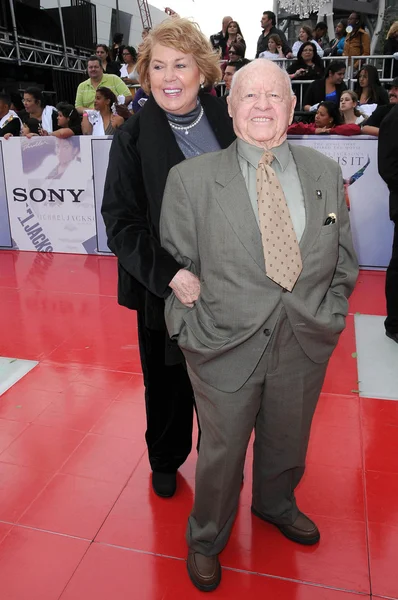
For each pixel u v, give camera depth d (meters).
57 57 12.62
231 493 1.80
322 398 3.07
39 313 4.32
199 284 1.71
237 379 1.63
